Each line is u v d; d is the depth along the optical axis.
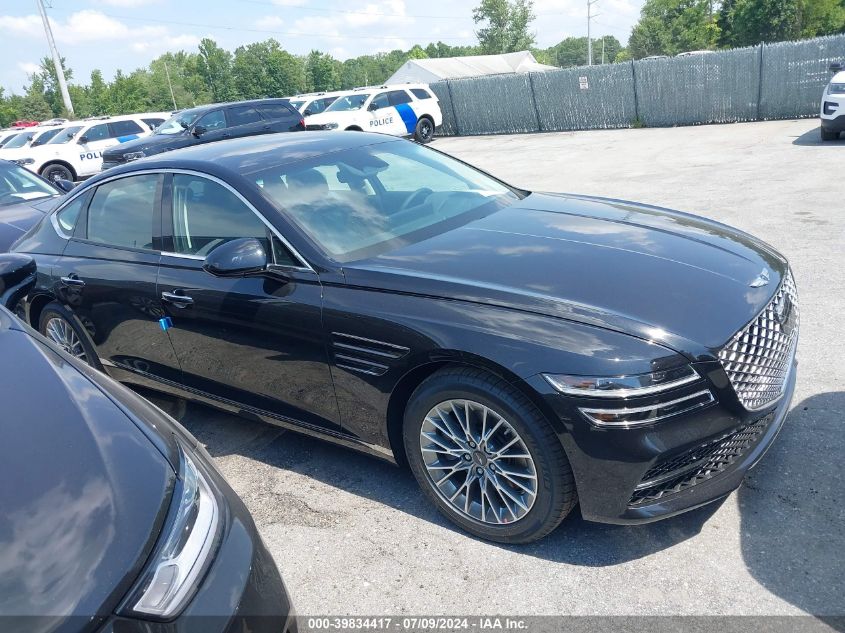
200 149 4.05
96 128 20.03
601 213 3.70
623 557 2.67
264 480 3.51
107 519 1.61
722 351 2.50
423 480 2.97
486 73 45.53
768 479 2.99
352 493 3.30
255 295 3.24
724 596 2.42
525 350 2.50
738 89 18.20
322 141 4.15
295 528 3.09
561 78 21.67
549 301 2.64
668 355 2.43
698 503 2.53
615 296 2.67
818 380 3.76
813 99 17.19
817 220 6.96
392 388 2.90
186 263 3.58
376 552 2.87
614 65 20.28
